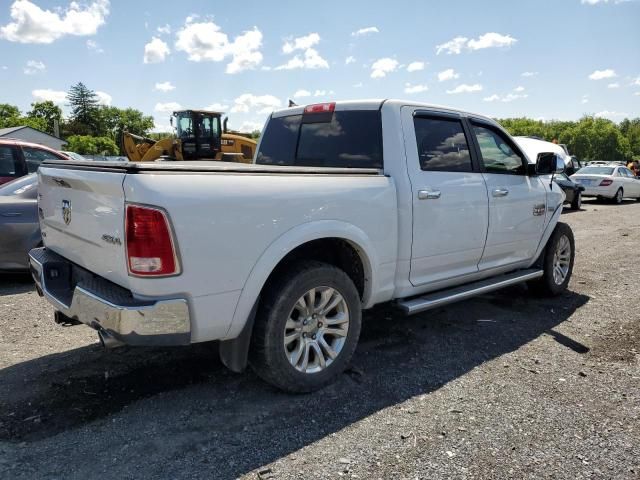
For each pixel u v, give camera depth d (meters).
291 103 5.14
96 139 88.88
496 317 5.14
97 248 3.05
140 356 4.06
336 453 2.77
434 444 2.87
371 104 4.16
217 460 2.70
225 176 2.95
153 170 2.73
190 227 2.76
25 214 5.84
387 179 3.83
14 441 2.84
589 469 2.65
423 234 4.04
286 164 4.72
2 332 4.52
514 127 131.25
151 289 2.73
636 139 123.88
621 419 3.15
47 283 3.53
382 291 3.89
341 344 3.58
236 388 3.53
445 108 4.47
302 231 3.24
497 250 4.87
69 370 3.78
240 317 3.07
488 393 3.49
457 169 4.42
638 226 12.68
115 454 2.73
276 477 2.56
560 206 5.71
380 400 3.38
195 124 16.80
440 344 4.39
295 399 3.38
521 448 2.84
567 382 3.66
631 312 5.33
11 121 95.25
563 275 5.89
